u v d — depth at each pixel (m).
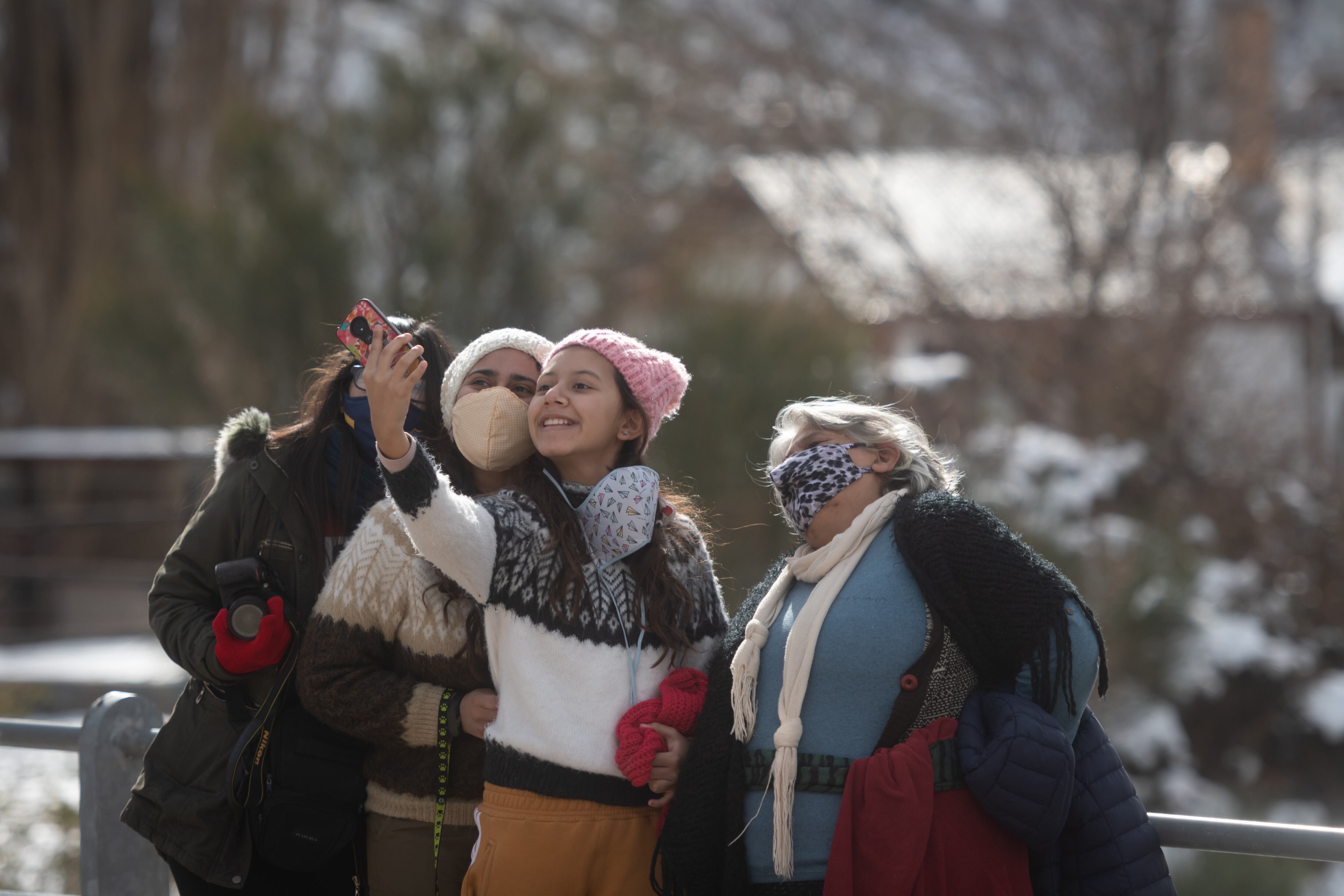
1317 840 3.43
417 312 14.11
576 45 27.94
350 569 3.68
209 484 4.70
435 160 15.31
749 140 26.41
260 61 23.61
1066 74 25.30
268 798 3.74
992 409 18.98
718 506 11.01
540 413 3.72
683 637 3.68
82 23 22.84
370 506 4.02
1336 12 33.69
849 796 3.23
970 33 26.41
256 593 3.69
